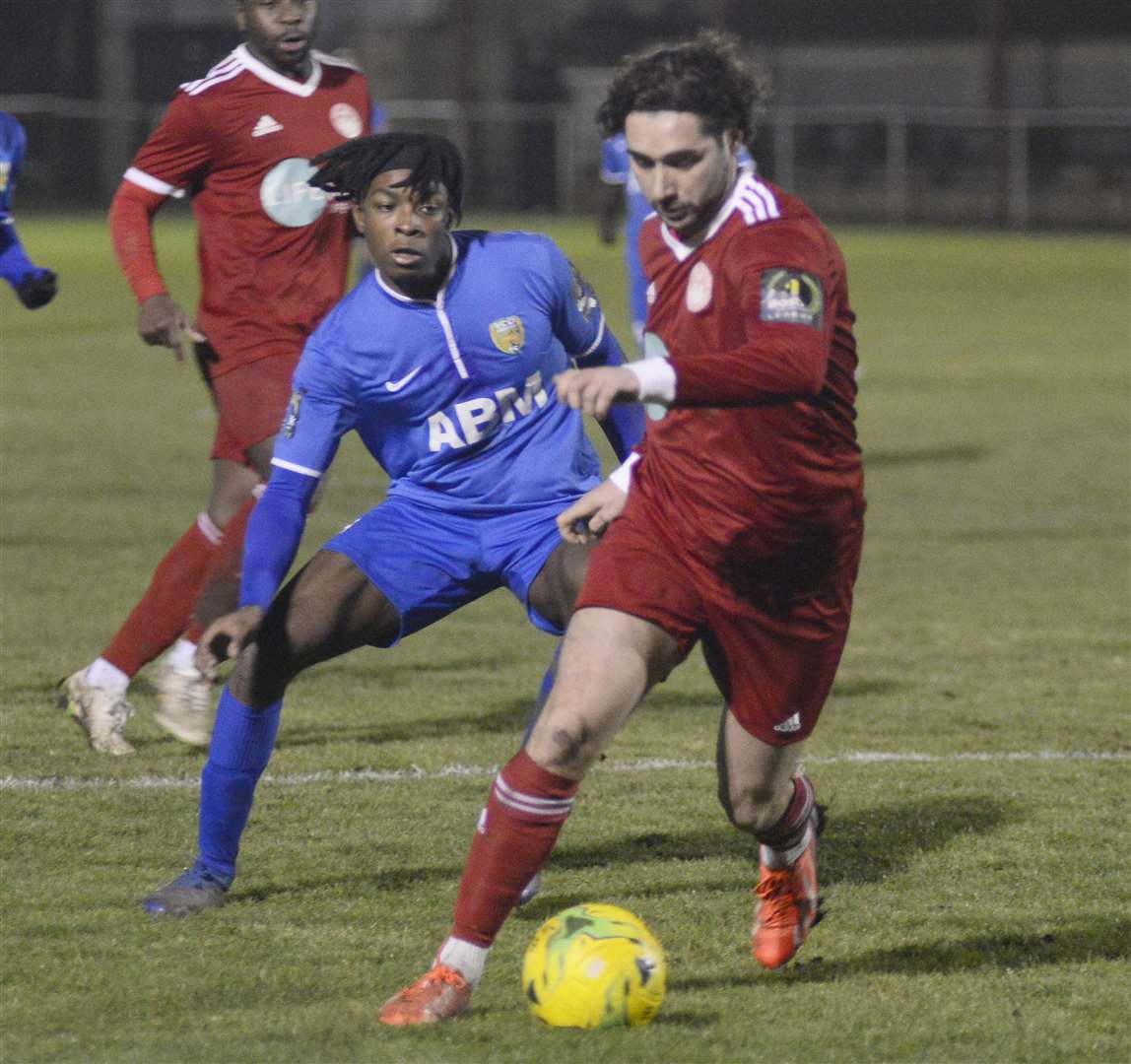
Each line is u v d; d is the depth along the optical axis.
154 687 24.84
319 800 19.66
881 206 159.25
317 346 16.14
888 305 92.00
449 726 23.08
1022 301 94.31
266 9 21.95
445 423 16.44
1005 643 28.61
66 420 52.72
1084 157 154.88
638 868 17.59
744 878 17.33
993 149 154.75
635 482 14.26
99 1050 12.96
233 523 20.73
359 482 43.66
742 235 12.99
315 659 16.12
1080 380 64.56
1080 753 22.28
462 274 16.17
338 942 15.38
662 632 13.72
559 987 13.45
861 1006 14.20
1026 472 45.66
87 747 21.62
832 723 23.72
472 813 19.28
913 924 16.23
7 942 15.19
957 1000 14.40
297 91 22.23
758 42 167.88
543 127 164.12
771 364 12.20
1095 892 17.16
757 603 13.76
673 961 15.20
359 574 16.20
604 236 65.19
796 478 13.41
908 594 32.34
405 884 16.98
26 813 18.97
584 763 13.50
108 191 159.25
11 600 30.09
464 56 167.00
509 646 27.98
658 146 12.78
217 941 15.33
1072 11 160.50
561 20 170.88
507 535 16.70
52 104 156.88
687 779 20.75
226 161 22.14
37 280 23.98
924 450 49.12
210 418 53.56
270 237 22.16
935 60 163.88
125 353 70.12
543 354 16.64
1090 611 31.03
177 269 102.12
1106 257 124.94
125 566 33.00
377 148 15.65
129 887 16.73
